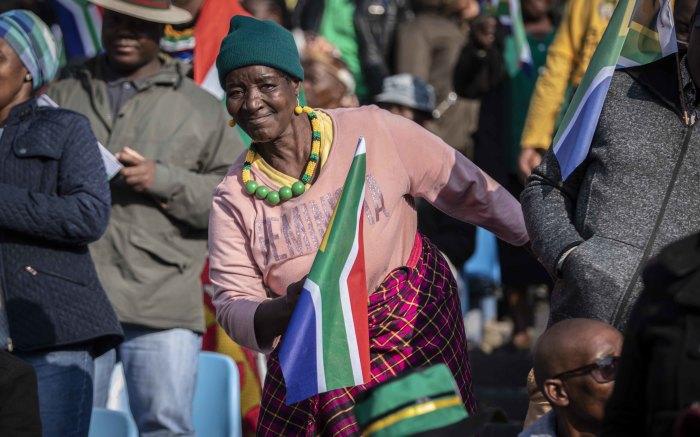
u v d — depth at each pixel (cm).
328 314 1425
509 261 2886
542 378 1234
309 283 1423
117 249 2045
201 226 2083
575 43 2550
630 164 1400
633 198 1396
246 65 1466
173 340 2047
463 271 3294
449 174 1573
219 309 1538
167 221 2067
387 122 1555
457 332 1588
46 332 1759
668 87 1404
